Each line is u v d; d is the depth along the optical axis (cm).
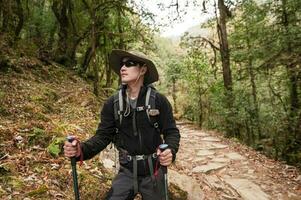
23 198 474
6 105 873
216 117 2192
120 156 331
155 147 326
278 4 1496
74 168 317
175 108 3123
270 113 1602
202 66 2588
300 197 780
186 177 737
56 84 1412
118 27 1847
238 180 849
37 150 627
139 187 324
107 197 324
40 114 862
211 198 723
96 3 1770
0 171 526
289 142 1444
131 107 321
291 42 1324
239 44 1967
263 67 1430
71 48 1938
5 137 647
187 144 1198
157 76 327
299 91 1666
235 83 2062
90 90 1499
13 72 1229
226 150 1127
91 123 954
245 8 1686
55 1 1902
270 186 830
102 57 2098
